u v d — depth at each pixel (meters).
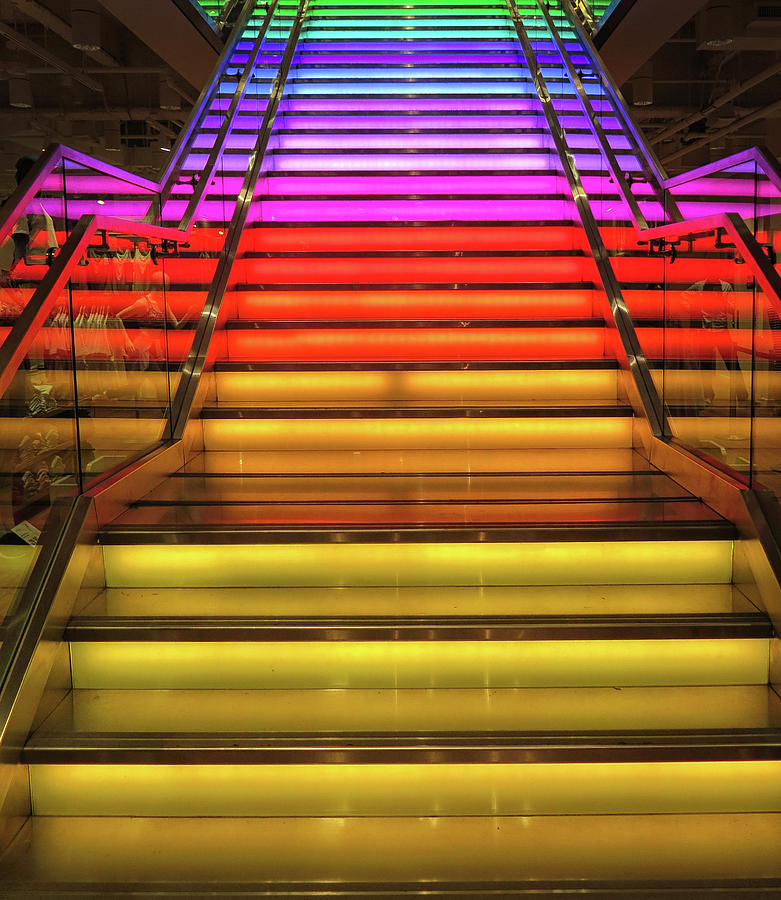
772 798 2.38
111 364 3.33
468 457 3.95
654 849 2.21
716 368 3.28
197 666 2.70
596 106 5.79
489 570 3.02
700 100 13.84
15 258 3.00
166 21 7.73
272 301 4.96
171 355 4.02
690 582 3.03
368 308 4.95
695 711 2.52
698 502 3.29
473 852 2.21
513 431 4.06
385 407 4.08
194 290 4.39
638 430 4.02
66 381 2.93
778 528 2.80
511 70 7.73
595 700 2.60
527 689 2.68
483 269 5.28
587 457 3.94
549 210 5.98
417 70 7.75
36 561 2.67
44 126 14.27
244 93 5.90
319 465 3.85
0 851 2.21
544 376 4.38
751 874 2.10
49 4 9.93
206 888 2.06
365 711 2.54
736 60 12.52
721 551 3.02
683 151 16.08
